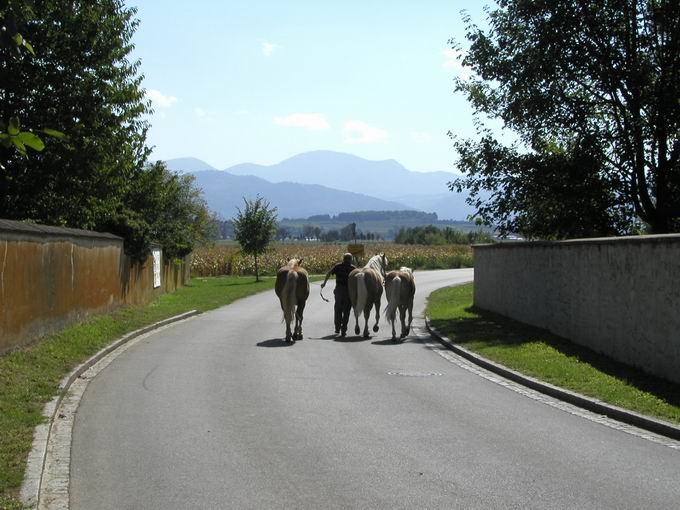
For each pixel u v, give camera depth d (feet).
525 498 19.86
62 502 19.39
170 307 84.53
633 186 77.05
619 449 25.52
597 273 47.88
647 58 75.82
